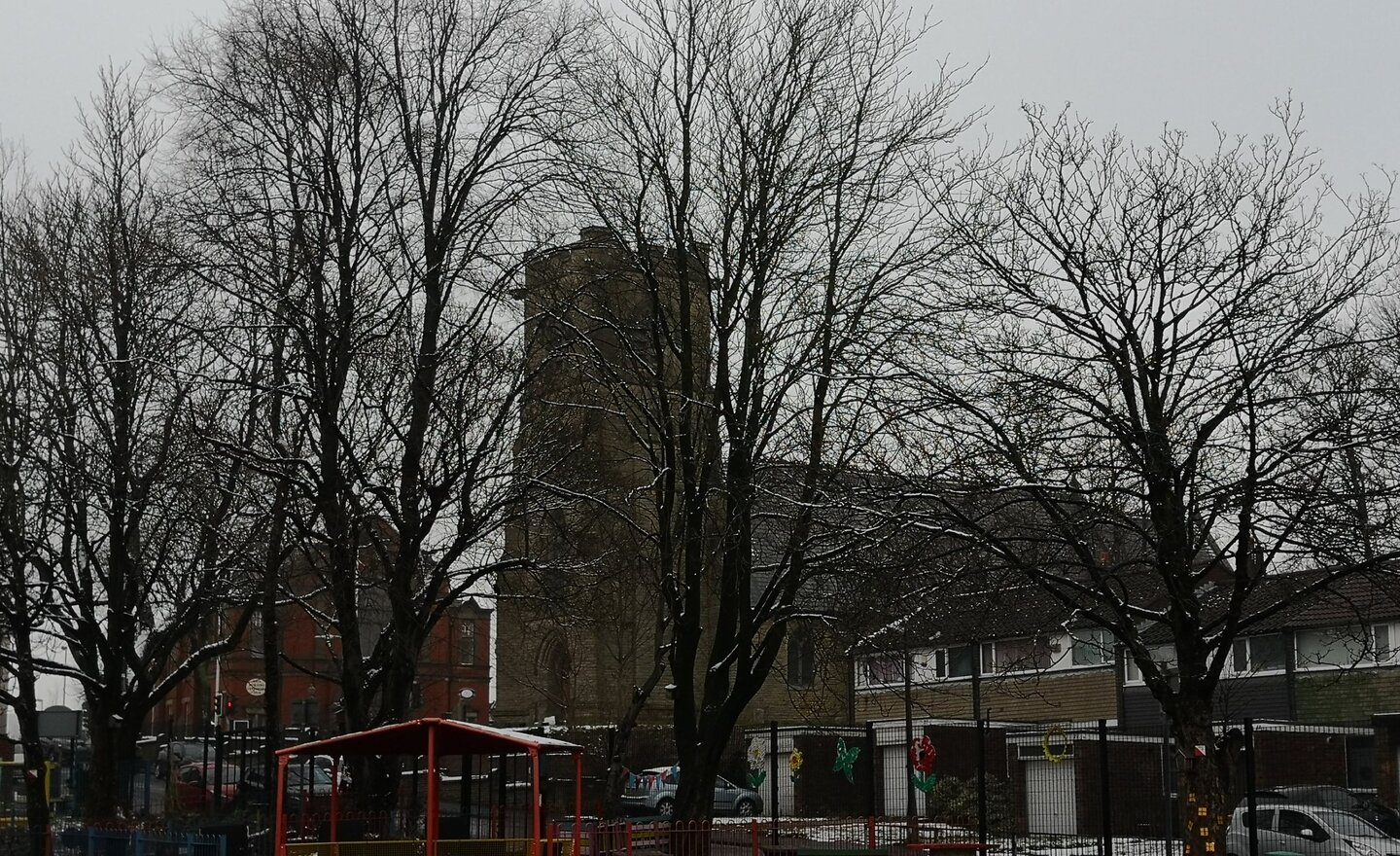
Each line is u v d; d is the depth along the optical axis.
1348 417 20.70
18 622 30.55
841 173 26.50
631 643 52.78
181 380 29.66
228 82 29.06
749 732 41.53
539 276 29.61
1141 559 21.73
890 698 53.81
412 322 29.31
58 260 30.47
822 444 26.20
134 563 31.25
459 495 29.56
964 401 22.12
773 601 27.03
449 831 26.25
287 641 73.38
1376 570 20.84
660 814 42.84
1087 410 22.23
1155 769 39.06
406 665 28.73
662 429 26.83
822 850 25.22
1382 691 40.94
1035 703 51.69
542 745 22.56
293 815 29.55
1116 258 21.94
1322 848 29.80
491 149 29.41
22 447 29.30
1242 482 20.38
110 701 31.47
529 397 29.20
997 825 36.66
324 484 27.67
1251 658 44.19
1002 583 22.88
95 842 27.89
